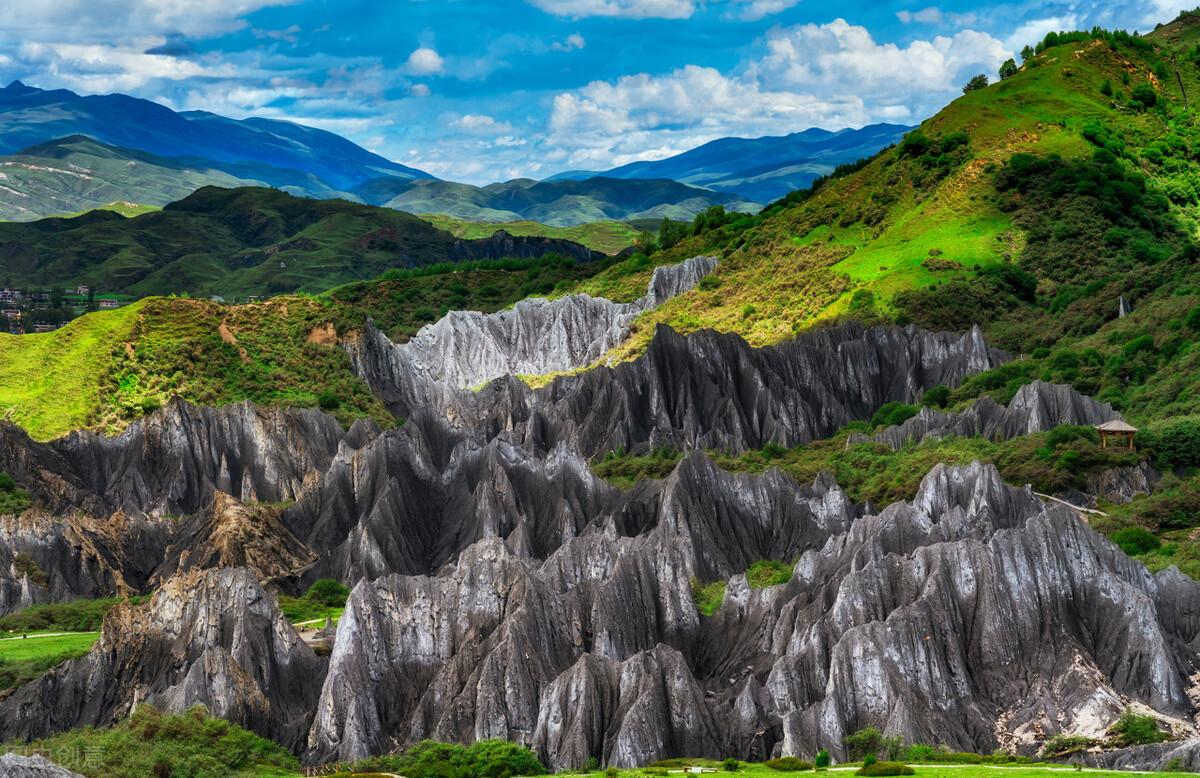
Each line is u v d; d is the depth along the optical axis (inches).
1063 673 5191.9
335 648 5910.4
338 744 5487.2
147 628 6077.8
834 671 5177.2
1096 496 7337.6
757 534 7687.0
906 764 4557.1
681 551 6476.4
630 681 5339.6
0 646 6614.2
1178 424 7618.1
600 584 6112.2
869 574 5625.0
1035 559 5506.9
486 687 5531.5
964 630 5428.2
